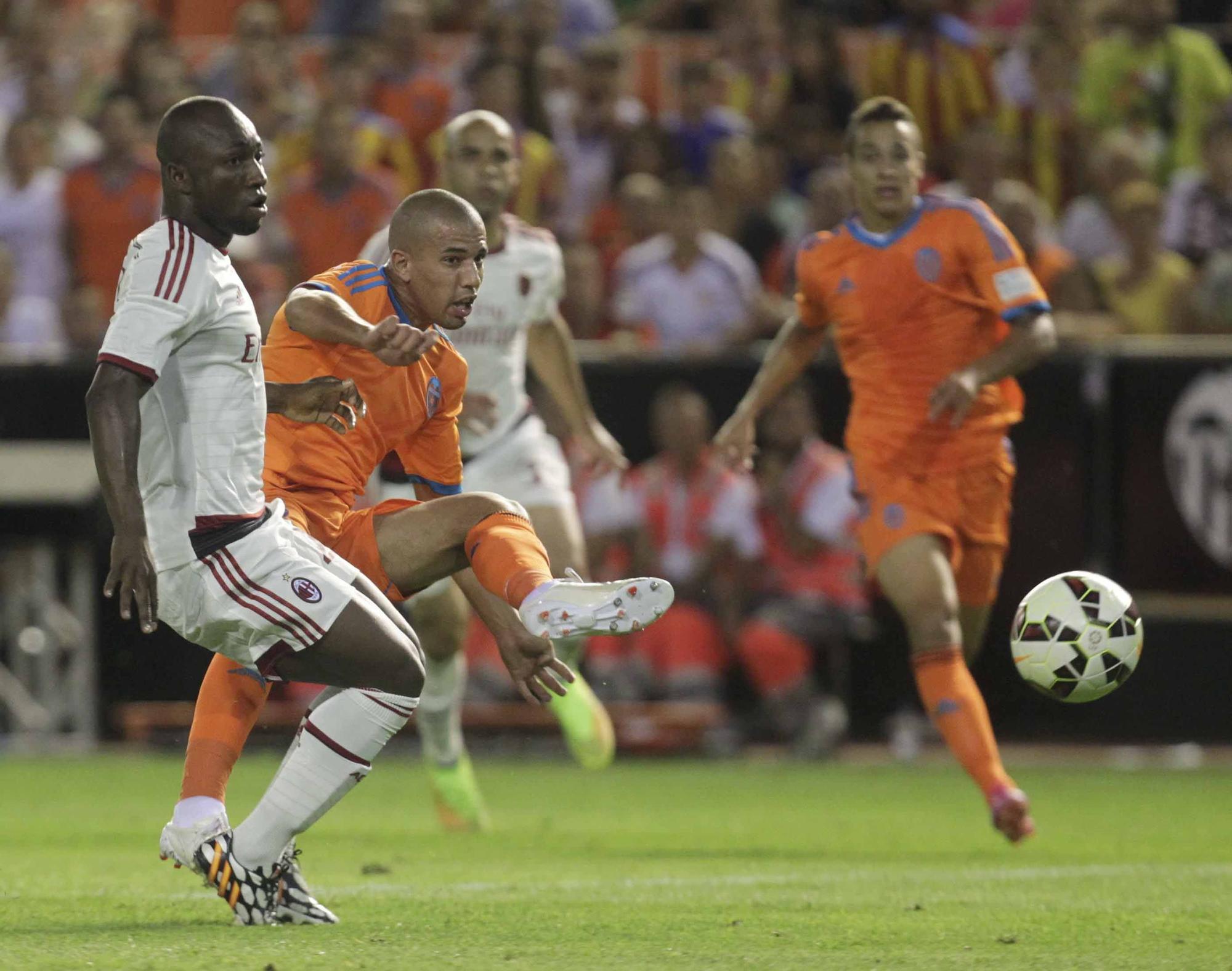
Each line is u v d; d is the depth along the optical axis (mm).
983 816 28484
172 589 14578
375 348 14445
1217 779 33906
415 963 12867
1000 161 40438
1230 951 13891
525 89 46156
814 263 24781
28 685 39781
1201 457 36469
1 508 39500
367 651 14531
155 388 14336
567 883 18953
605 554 38250
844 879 19625
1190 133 46438
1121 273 40750
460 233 16094
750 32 49906
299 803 14688
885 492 24141
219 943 13812
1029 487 37062
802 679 38188
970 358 24297
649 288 42219
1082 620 18328
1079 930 15148
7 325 44438
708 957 13391
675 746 38219
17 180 45844
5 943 13750
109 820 27156
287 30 56500
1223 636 36625
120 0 58812
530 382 38281
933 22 45750
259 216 14438
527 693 15188
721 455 26078
